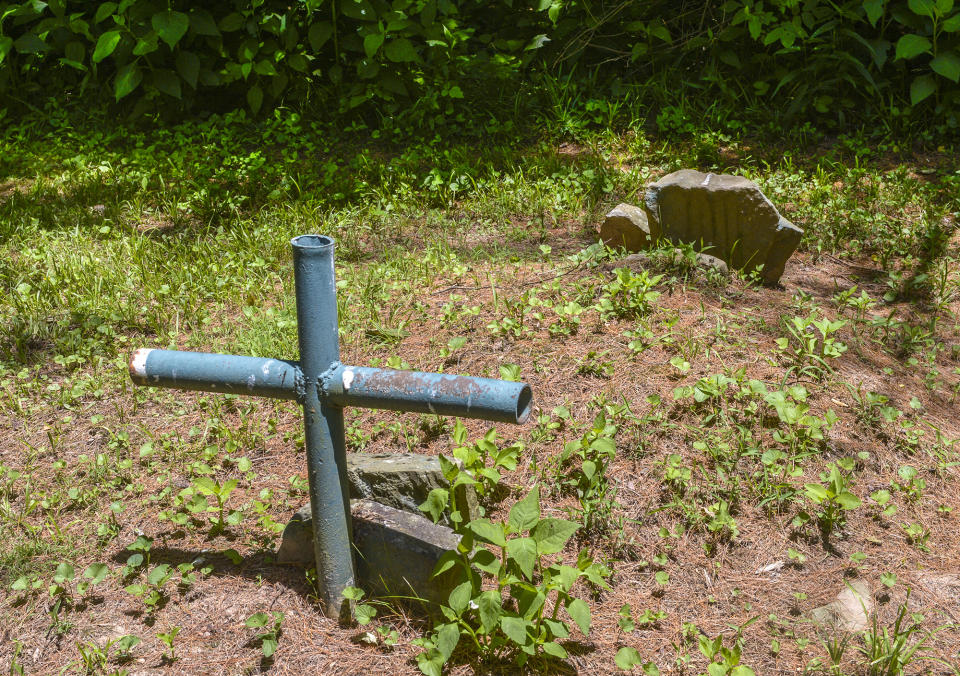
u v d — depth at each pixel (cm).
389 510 324
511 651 288
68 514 354
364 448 381
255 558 330
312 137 788
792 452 364
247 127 810
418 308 480
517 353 432
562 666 285
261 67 791
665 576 315
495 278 517
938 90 754
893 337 461
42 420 411
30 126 821
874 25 735
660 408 387
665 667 285
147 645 295
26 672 287
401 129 799
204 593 314
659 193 512
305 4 808
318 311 267
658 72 862
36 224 614
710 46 842
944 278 506
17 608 310
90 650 291
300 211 635
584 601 310
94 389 428
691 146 750
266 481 370
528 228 610
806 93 777
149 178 714
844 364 425
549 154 735
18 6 816
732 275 506
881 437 380
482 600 272
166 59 844
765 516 342
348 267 551
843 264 559
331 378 273
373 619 304
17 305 495
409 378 266
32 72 870
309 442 282
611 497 346
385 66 802
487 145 770
